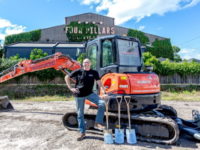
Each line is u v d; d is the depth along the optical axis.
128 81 3.55
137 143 3.39
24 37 30.02
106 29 31.30
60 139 3.64
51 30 30.41
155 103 3.74
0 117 5.78
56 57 5.11
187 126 3.98
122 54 3.92
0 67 12.98
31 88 12.59
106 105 3.48
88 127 4.01
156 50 34.00
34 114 6.29
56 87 12.90
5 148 3.20
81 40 30.47
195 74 15.76
